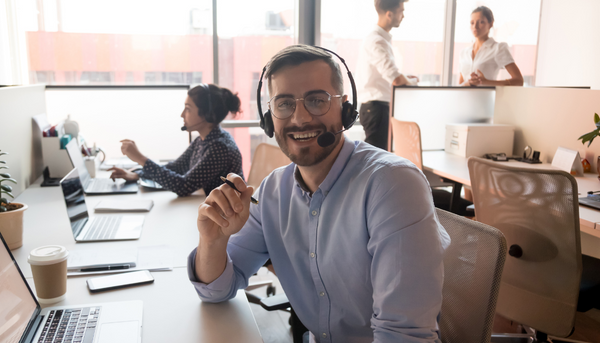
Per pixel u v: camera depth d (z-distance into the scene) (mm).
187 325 928
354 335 1011
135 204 1883
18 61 3707
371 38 3906
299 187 1041
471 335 918
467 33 4414
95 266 1204
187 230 1569
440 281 808
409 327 781
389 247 821
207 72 4070
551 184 1432
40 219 1710
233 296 1048
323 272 999
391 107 3305
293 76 934
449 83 4449
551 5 4477
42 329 869
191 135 3027
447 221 1030
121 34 3855
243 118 4223
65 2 3721
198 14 3951
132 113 3248
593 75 4535
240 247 1112
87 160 2504
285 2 4117
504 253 890
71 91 3107
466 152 3066
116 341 831
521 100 3084
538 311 1542
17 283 875
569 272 1452
